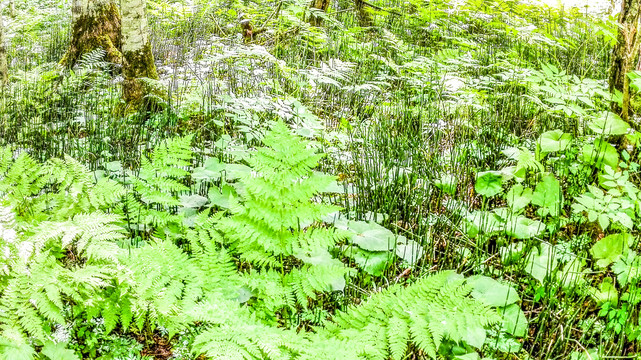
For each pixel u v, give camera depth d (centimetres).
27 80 520
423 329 196
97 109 461
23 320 187
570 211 315
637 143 321
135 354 213
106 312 207
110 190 252
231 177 296
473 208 330
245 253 230
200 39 729
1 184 244
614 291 239
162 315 208
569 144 342
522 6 798
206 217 253
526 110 452
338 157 374
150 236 264
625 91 316
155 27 841
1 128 412
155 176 263
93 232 215
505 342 221
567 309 229
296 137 230
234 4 794
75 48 599
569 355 217
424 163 370
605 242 253
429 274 236
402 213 317
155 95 466
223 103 412
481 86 513
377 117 473
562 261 264
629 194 264
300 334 206
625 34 318
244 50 478
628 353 225
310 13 728
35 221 228
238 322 197
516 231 273
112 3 607
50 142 380
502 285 234
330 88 527
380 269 252
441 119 433
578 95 336
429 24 779
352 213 310
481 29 789
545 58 633
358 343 194
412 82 515
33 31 909
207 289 219
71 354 192
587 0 826
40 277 196
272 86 471
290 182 224
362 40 744
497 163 367
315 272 226
